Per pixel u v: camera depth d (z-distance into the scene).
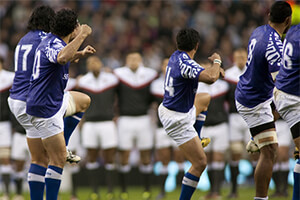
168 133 21.83
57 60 18.83
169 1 61.88
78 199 35.56
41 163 21.39
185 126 21.33
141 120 36.06
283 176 33.91
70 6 61.56
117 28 59.41
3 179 35.72
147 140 36.19
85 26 19.22
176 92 21.23
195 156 21.22
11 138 35.91
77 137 35.84
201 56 48.72
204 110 23.39
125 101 36.22
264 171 20.42
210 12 60.31
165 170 35.41
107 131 35.84
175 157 36.44
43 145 21.06
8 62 47.88
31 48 20.73
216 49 49.28
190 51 21.61
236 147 34.25
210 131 34.56
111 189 36.09
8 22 58.41
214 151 34.56
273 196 33.75
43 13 21.12
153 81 36.38
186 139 21.31
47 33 21.17
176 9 61.34
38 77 19.53
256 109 20.69
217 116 34.59
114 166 37.47
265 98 20.64
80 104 21.58
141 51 52.62
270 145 20.59
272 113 22.05
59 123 19.95
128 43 56.56
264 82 20.44
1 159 35.56
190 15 60.22
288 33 19.30
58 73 19.64
